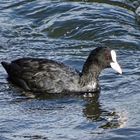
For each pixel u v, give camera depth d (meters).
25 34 22.03
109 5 23.83
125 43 21.33
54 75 18.14
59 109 16.58
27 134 14.91
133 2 24.19
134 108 16.55
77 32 22.09
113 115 16.08
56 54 20.48
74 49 21.02
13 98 17.38
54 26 22.42
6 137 14.71
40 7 23.59
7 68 18.70
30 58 18.77
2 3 24.11
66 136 14.80
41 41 21.58
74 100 17.36
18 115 16.06
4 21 22.91
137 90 17.83
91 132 15.05
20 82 18.28
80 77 18.16
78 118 15.91
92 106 16.81
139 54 20.67
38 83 18.09
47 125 15.46
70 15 22.94
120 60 20.08
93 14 22.98
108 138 14.69
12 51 20.64
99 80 18.66
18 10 23.59
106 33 21.91
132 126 15.35
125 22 22.73
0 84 18.31
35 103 17.05
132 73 19.05
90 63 18.16
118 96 17.52
